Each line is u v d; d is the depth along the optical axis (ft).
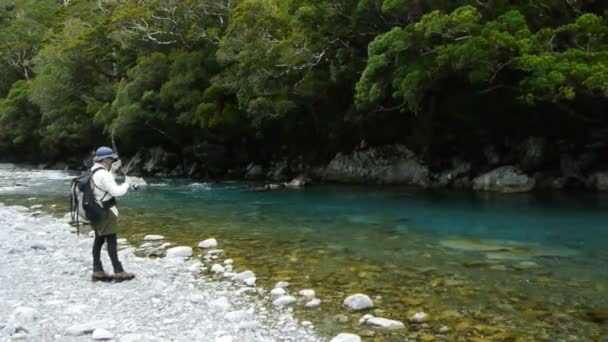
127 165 129.80
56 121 139.13
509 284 26.45
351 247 36.52
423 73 53.98
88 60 135.33
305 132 98.48
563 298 24.02
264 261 32.68
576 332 19.80
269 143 105.60
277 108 81.00
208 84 104.27
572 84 49.32
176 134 114.73
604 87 44.39
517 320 21.22
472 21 49.73
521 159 71.15
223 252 35.58
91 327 20.45
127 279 28.25
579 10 57.31
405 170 83.25
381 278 28.12
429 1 57.98
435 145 79.71
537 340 19.07
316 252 35.09
